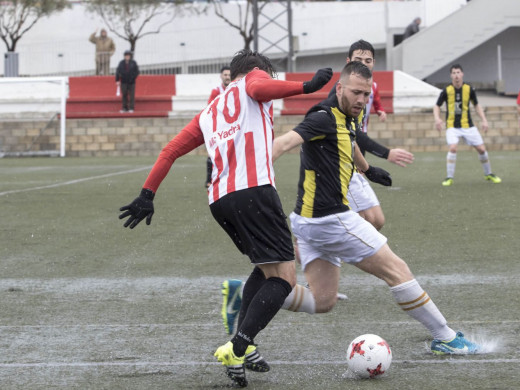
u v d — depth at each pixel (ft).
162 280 77.15
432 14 369.30
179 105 301.43
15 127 299.38
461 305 63.93
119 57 361.51
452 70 164.35
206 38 359.25
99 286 74.74
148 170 218.18
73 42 352.08
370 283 74.02
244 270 81.66
